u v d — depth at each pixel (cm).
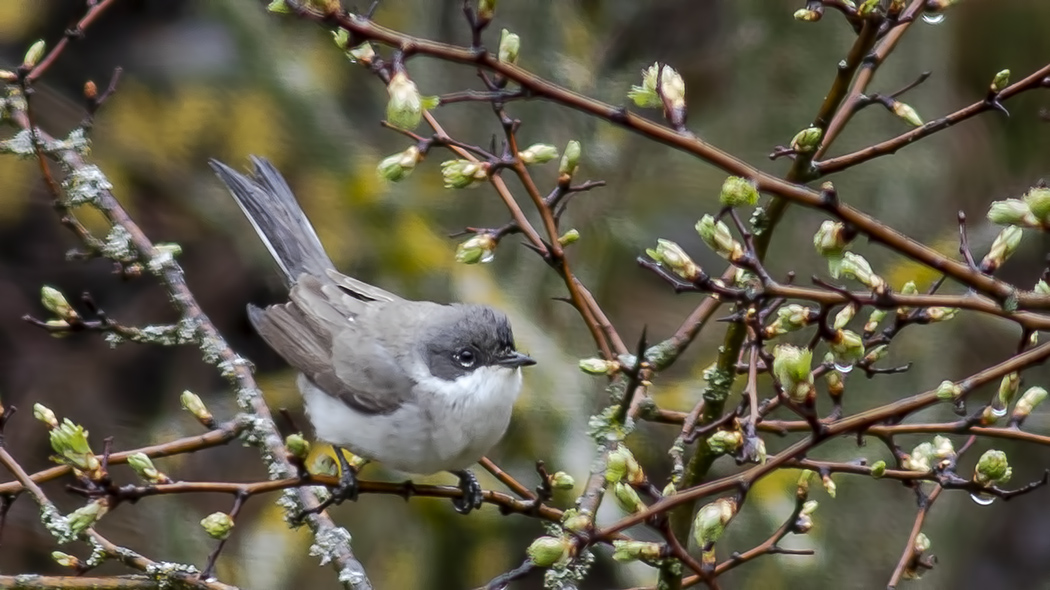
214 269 1340
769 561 1097
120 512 1182
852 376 1131
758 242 638
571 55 1302
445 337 839
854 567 1101
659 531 556
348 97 1312
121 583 671
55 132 1240
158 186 1276
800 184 611
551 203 670
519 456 1132
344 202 1212
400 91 492
